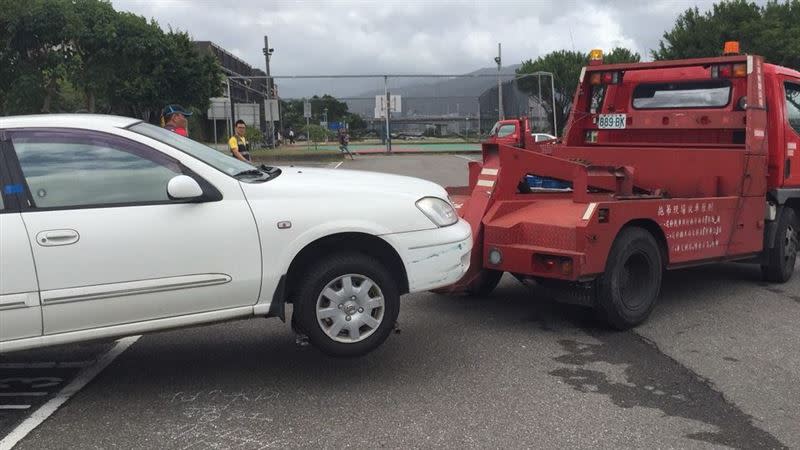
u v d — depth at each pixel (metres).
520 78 34.41
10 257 3.86
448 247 4.77
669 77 7.55
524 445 3.72
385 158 31.58
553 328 5.89
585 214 5.41
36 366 5.05
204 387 4.61
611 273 5.55
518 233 5.68
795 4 33.31
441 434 3.86
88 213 4.03
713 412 4.14
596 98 8.13
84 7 21.42
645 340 5.56
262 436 3.86
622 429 3.91
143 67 24.56
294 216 4.36
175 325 4.22
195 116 37.34
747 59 6.76
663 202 5.91
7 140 4.06
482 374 4.79
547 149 7.84
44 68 20.55
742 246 6.88
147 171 4.22
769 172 7.22
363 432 3.89
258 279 4.32
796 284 7.56
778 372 4.81
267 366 4.99
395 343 5.48
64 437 3.88
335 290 4.49
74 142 4.15
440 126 40.84
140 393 4.52
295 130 43.25
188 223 4.16
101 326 4.07
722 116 7.09
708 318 6.18
